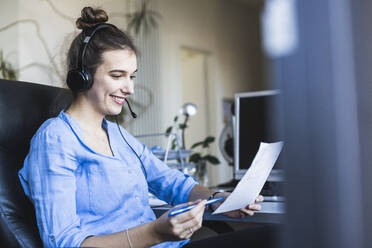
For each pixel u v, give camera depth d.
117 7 4.84
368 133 0.27
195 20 6.27
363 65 0.27
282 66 0.28
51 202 0.92
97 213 1.03
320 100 0.27
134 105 4.98
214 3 6.63
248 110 1.69
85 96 1.10
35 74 3.96
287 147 0.28
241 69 7.05
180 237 0.88
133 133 4.91
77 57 1.08
